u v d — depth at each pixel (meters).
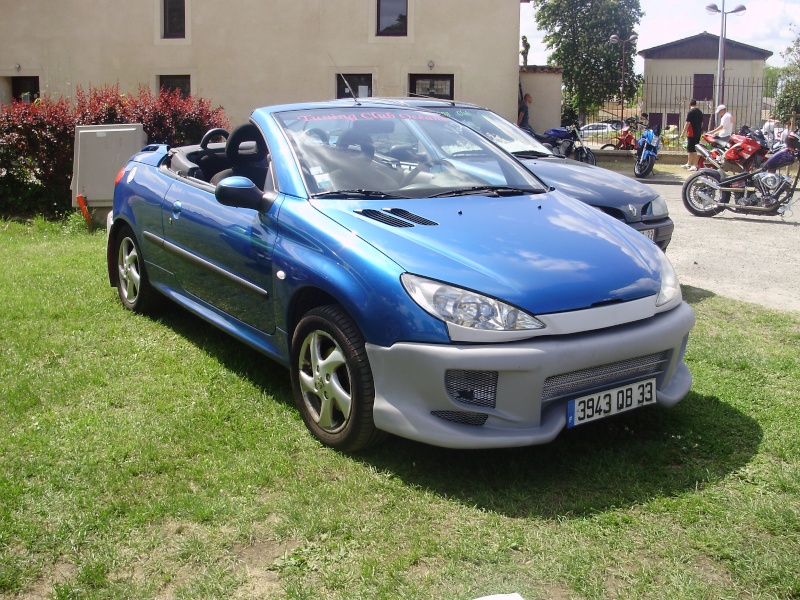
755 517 3.08
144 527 3.10
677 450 3.68
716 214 11.56
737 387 4.44
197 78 20.16
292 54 19.73
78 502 3.25
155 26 20.14
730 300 6.45
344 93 19.84
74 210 10.49
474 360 3.24
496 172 4.75
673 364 3.74
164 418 4.04
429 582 2.74
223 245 4.48
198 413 4.08
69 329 5.45
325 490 3.33
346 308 3.54
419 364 3.31
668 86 27.67
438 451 3.70
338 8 19.41
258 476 3.45
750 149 11.30
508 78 19.09
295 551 2.93
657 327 3.59
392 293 3.39
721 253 8.55
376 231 3.68
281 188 4.19
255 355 4.96
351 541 2.99
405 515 3.15
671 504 3.20
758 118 24.53
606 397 3.51
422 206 4.05
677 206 12.68
